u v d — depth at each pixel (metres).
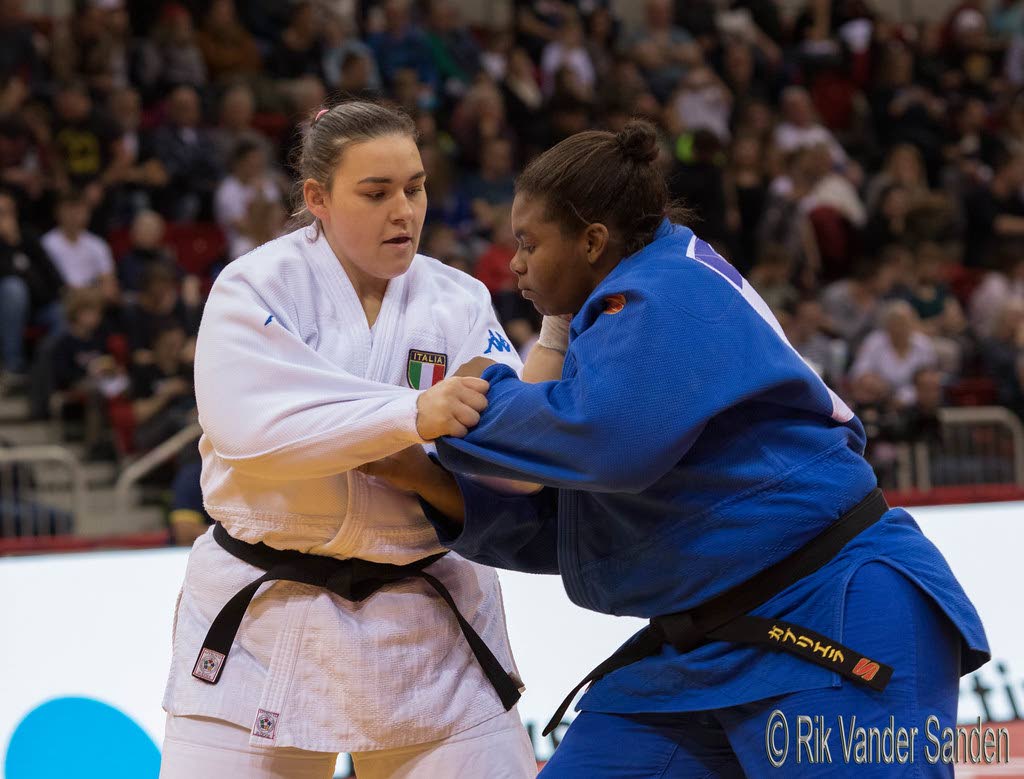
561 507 9.34
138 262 32.56
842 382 30.22
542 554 9.97
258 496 9.52
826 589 8.49
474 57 42.34
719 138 36.69
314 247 9.74
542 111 39.38
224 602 9.65
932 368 31.77
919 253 35.88
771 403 8.63
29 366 31.64
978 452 28.91
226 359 9.15
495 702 9.96
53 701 16.44
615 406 8.21
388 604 9.61
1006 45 49.41
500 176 36.34
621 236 9.03
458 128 37.84
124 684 16.81
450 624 9.91
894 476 27.03
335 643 9.41
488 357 9.92
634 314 8.38
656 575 8.82
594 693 9.38
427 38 40.72
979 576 20.08
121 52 36.81
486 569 10.43
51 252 32.50
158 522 27.47
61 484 27.92
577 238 9.00
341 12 41.16
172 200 34.88
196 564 9.88
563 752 9.41
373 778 9.94
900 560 8.60
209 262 34.38
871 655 8.29
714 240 35.22
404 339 9.80
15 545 21.30
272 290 9.39
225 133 35.72
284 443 8.91
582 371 8.41
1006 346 33.97
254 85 37.66
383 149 9.21
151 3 39.41
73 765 16.36
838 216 38.62
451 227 34.44
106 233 33.94
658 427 8.20
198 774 9.38
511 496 9.75
